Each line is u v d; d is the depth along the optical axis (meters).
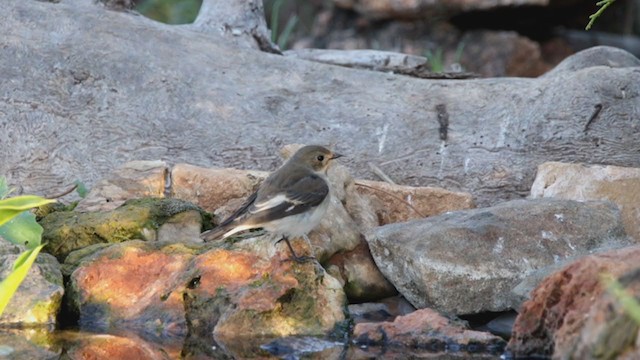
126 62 14.27
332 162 12.67
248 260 11.16
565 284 9.42
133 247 11.48
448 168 13.88
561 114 13.72
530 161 13.77
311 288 10.90
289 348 10.52
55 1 15.21
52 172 13.96
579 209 11.73
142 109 14.09
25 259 9.19
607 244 11.52
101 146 13.99
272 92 14.27
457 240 11.23
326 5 21.30
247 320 10.71
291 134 14.01
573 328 8.85
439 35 20.30
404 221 12.59
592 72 13.88
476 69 20.06
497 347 10.22
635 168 12.80
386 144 13.96
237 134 14.01
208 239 10.77
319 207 11.09
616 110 13.63
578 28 21.11
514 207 11.77
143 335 10.92
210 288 11.03
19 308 10.93
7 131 13.99
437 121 14.05
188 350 10.47
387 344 10.45
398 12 20.06
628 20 21.36
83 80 14.16
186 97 14.15
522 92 14.10
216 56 14.56
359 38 20.89
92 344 10.54
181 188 12.84
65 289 11.38
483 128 13.94
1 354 10.16
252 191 12.83
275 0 22.27
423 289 11.13
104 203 12.74
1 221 9.14
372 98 14.27
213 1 15.81
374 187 12.97
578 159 13.70
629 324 8.10
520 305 10.59
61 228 12.09
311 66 14.61
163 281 11.23
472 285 11.00
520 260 11.17
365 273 11.84
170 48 14.50
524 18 20.44
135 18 14.85
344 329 10.80
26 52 14.23
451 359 10.04
